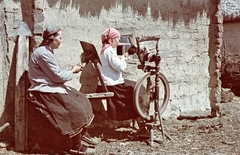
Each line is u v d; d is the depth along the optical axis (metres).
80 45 7.01
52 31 5.86
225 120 8.27
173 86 8.10
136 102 6.41
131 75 7.57
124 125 7.45
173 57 8.07
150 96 6.64
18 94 6.19
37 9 6.45
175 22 8.06
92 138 6.78
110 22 7.32
